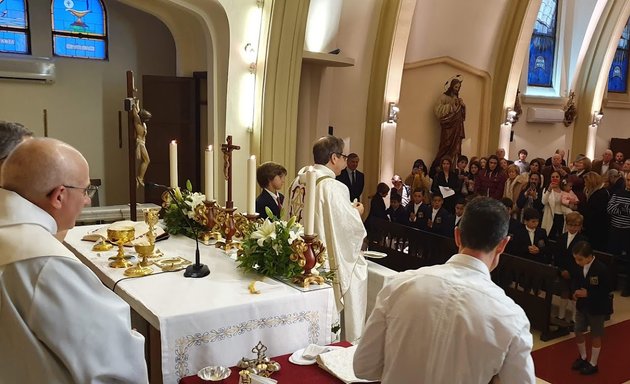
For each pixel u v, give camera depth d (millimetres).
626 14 12297
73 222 1713
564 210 6809
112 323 1580
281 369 2227
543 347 5129
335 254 3498
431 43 9914
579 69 12891
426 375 1625
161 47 8859
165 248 3160
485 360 1547
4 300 1452
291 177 7016
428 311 1644
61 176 1627
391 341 1710
